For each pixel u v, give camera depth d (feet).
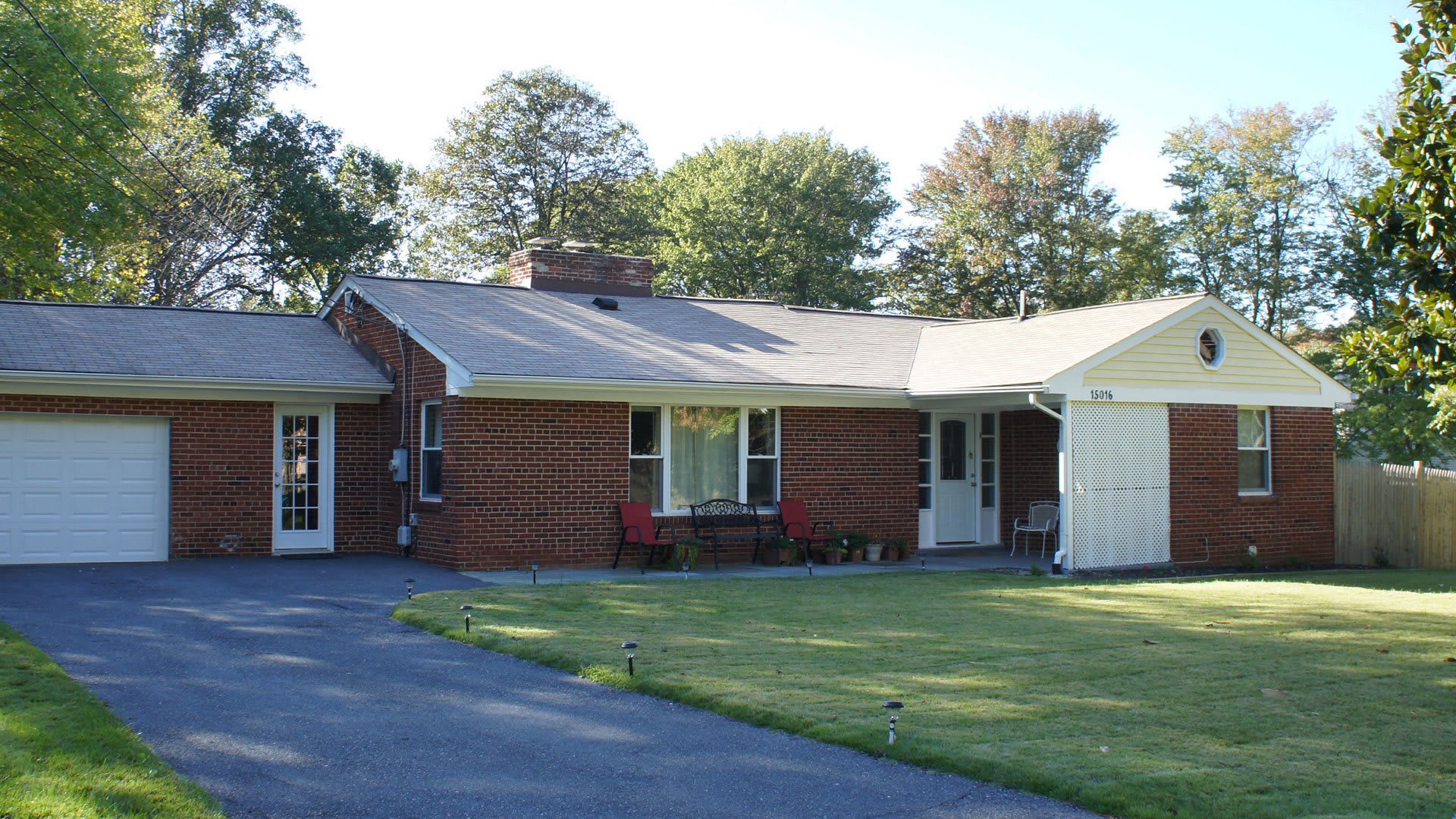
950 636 36.09
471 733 24.84
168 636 34.73
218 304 131.13
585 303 67.56
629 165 165.99
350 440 60.70
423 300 61.26
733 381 57.11
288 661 31.68
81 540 54.03
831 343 68.95
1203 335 63.62
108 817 18.29
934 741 23.45
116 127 79.97
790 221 150.51
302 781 21.40
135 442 55.31
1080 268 148.25
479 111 159.22
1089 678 29.81
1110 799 20.06
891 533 64.03
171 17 134.51
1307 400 67.51
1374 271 122.21
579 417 55.31
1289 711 26.45
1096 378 58.13
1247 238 134.41
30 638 33.83
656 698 27.96
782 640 35.06
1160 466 61.05
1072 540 57.31
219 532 56.90
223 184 114.11
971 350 66.44
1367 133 114.93
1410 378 28.12
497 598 42.86
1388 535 70.33
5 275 90.99
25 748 21.61
